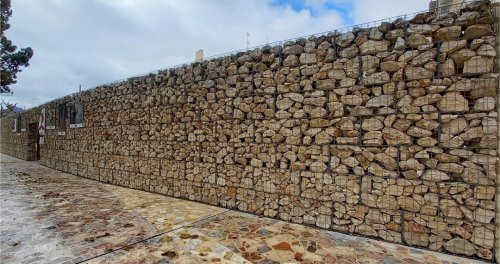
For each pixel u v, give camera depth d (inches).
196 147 246.2
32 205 227.9
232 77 222.1
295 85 187.9
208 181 235.9
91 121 375.9
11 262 125.2
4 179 361.7
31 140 633.0
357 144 164.4
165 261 126.7
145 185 292.2
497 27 128.9
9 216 196.2
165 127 274.2
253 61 211.0
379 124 157.6
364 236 160.1
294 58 188.7
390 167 154.1
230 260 128.0
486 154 131.4
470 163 134.9
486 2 131.4
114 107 335.0
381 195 156.1
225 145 225.5
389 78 154.6
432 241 141.9
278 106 195.9
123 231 166.2
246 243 148.7
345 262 126.6
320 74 177.6
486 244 130.4
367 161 161.2
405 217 149.1
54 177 385.7
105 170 346.6
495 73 129.1
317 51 179.0
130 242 149.3
